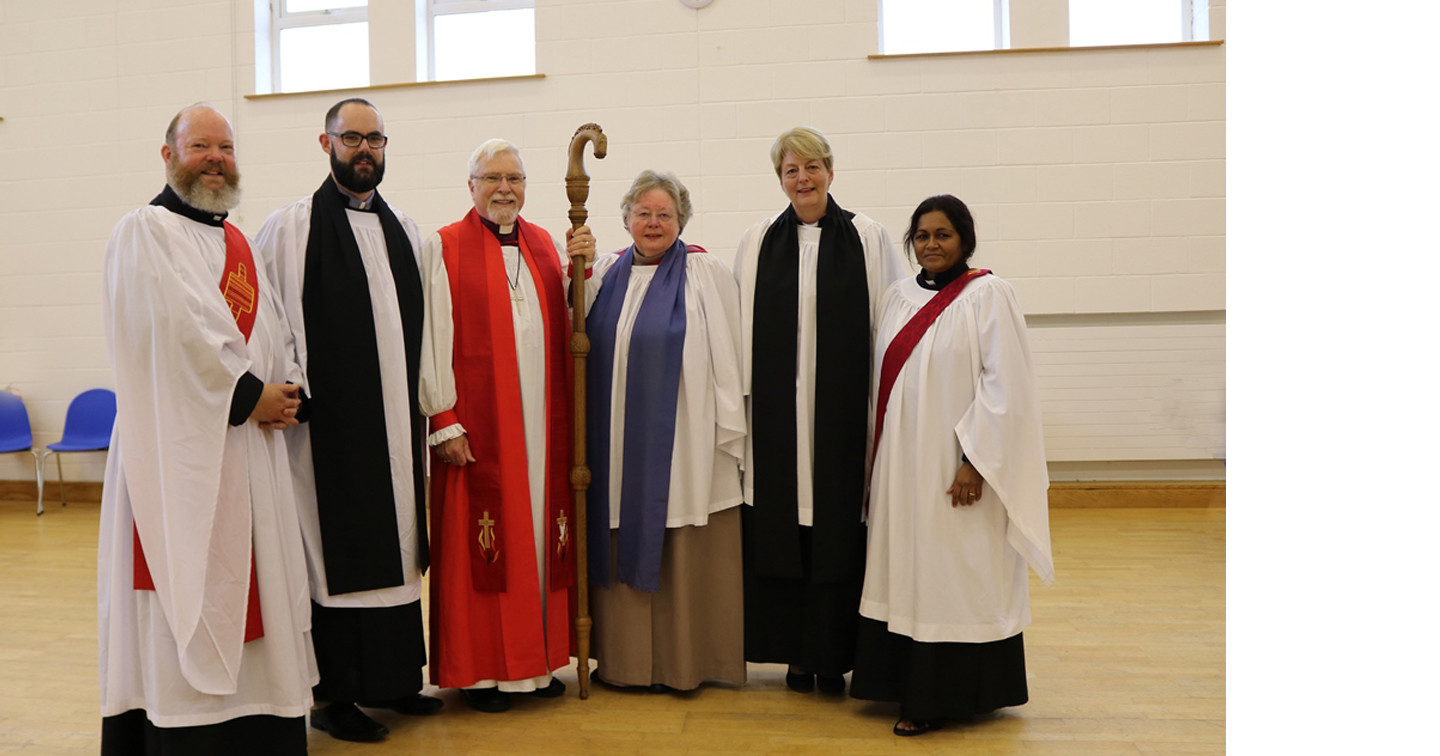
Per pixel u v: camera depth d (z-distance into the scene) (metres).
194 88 6.25
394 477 2.67
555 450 2.89
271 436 2.45
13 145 6.48
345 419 2.60
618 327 2.94
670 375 2.86
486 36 6.19
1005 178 5.76
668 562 2.92
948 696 2.63
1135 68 5.68
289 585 2.44
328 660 2.63
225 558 2.30
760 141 5.85
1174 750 2.55
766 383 2.89
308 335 2.60
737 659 2.97
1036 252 5.78
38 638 3.58
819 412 2.84
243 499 2.33
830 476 2.84
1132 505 5.81
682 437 2.90
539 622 2.82
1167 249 5.72
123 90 6.34
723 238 5.90
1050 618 3.72
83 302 6.45
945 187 5.79
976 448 2.57
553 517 2.88
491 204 2.81
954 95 5.75
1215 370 5.78
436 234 2.84
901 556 2.70
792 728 2.71
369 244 2.69
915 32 5.94
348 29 6.27
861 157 5.81
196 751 2.28
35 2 6.40
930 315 2.70
